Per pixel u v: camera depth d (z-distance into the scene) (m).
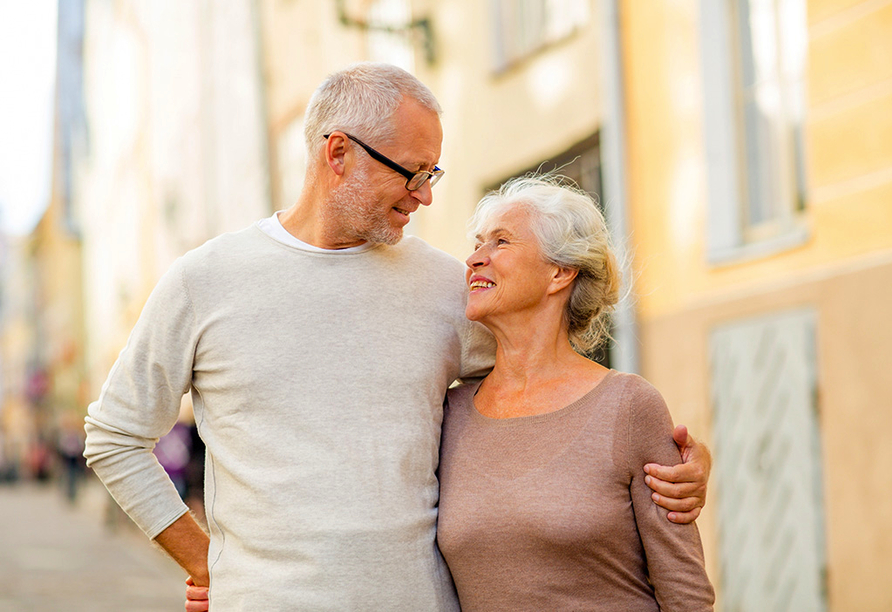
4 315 57.62
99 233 25.36
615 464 2.08
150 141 17.58
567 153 6.43
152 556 10.81
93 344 26.95
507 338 2.28
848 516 4.27
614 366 5.77
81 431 26.38
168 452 12.55
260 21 11.20
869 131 4.18
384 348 2.26
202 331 2.24
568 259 2.22
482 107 7.20
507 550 2.10
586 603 2.08
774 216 4.96
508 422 2.21
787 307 4.62
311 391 2.19
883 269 4.10
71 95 30.64
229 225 12.57
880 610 4.09
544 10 6.62
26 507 22.56
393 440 2.19
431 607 2.16
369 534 2.12
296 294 2.25
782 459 4.62
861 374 4.21
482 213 2.32
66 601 8.01
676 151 5.37
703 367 5.17
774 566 4.67
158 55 16.80
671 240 5.42
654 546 2.08
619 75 5.79
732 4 5.15
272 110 11.03
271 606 2.10
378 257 2.35
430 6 7.83
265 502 2.14
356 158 2.23
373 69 2.28
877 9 4.11
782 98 4.86
